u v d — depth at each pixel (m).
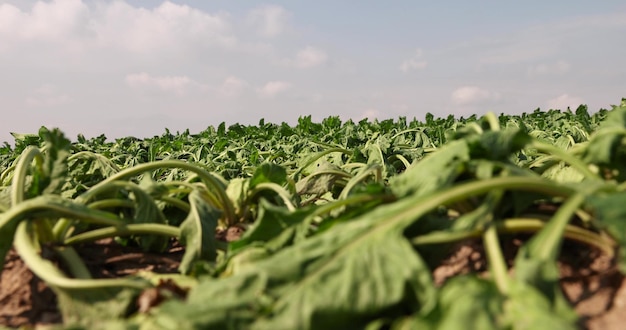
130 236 3.04
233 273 2.27
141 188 3.19
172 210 3.38
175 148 10.87
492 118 2.48
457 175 2.16
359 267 1.69
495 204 1.90
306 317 1.59
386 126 12.99
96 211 2.62
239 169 5.73
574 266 1.95
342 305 1.62
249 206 3.59
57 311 2.34
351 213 2.18
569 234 1.93
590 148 2.21
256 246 2.28
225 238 3.32
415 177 2.18
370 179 3.73
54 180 2.75
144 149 9.96
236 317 1.59
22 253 2.23
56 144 2.83
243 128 15.02
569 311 1.46
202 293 1.74
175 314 1.58
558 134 7.84
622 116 2.29
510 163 2.18
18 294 2.43
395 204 1.86
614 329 1.59
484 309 1.46
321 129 14.16
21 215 2.43
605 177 2.25
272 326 1.58
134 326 1.78
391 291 1.63
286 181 3.81
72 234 2.83
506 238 2.13
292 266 1.71
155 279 2.46
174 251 3.08
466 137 2.26
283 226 2.29
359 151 5.07
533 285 1.50
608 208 1.62
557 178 2.96
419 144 7.82
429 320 1.52
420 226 1.99
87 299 2.06
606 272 1.84
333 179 4.14
